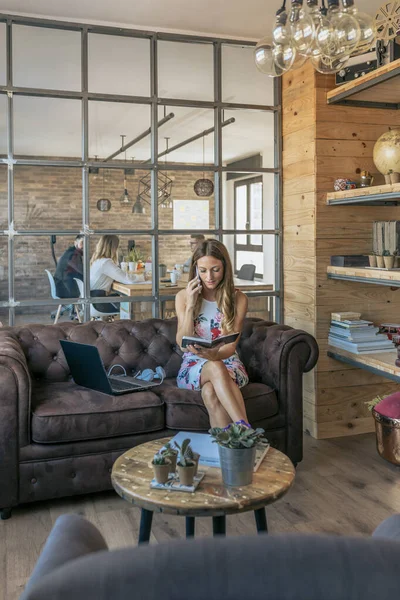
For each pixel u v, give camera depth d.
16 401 2.70
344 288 3.87
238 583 0.62
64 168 3.65
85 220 3.68
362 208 3.86
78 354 3.03
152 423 2.92
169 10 3.52
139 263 3.81
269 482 1.93
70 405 2.83
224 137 3.99
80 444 2.82
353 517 2.70
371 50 3.38
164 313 3.90
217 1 3.41
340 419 3.90
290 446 3.26
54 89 3.62
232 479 1.89
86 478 2.83
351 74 3.58
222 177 3.99
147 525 1.93
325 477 3.18
